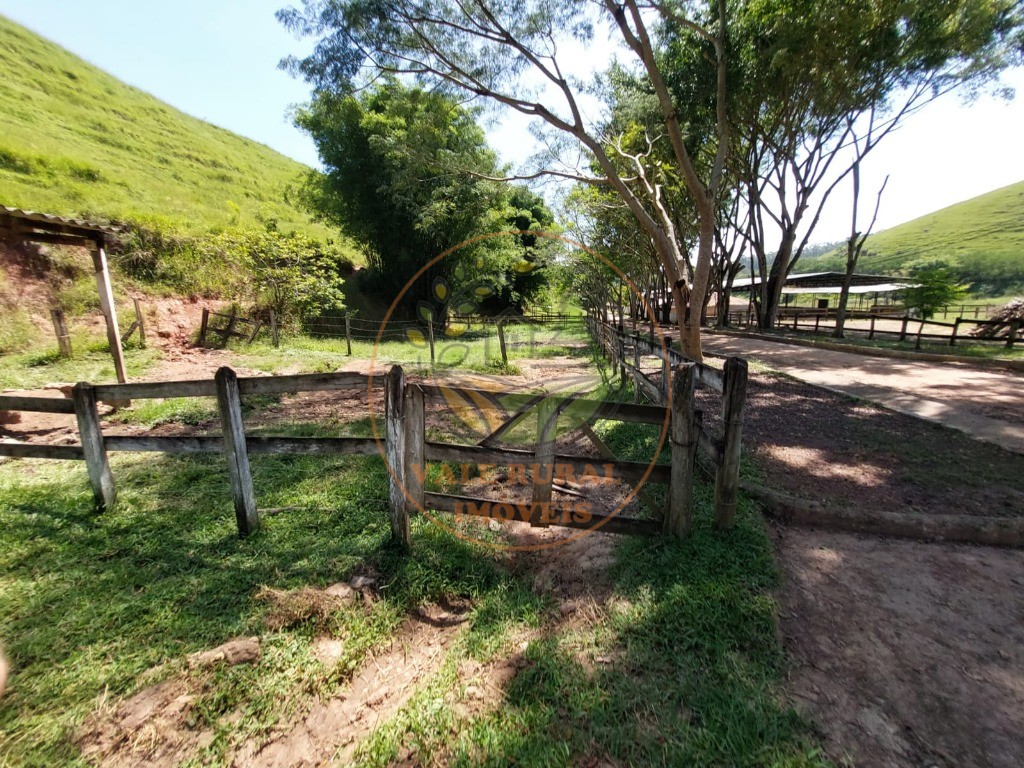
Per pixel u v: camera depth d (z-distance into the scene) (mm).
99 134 21078
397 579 2568
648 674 1903
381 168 17219
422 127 9422
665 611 2203
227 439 2906
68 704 1845
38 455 3391
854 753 1576
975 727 1681
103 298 6324
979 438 4883
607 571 2643
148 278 12102
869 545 2898
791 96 12047
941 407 6242
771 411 6133
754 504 3264
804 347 14180
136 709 1827
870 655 2004
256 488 3764
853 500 3408
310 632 2203
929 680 1881
